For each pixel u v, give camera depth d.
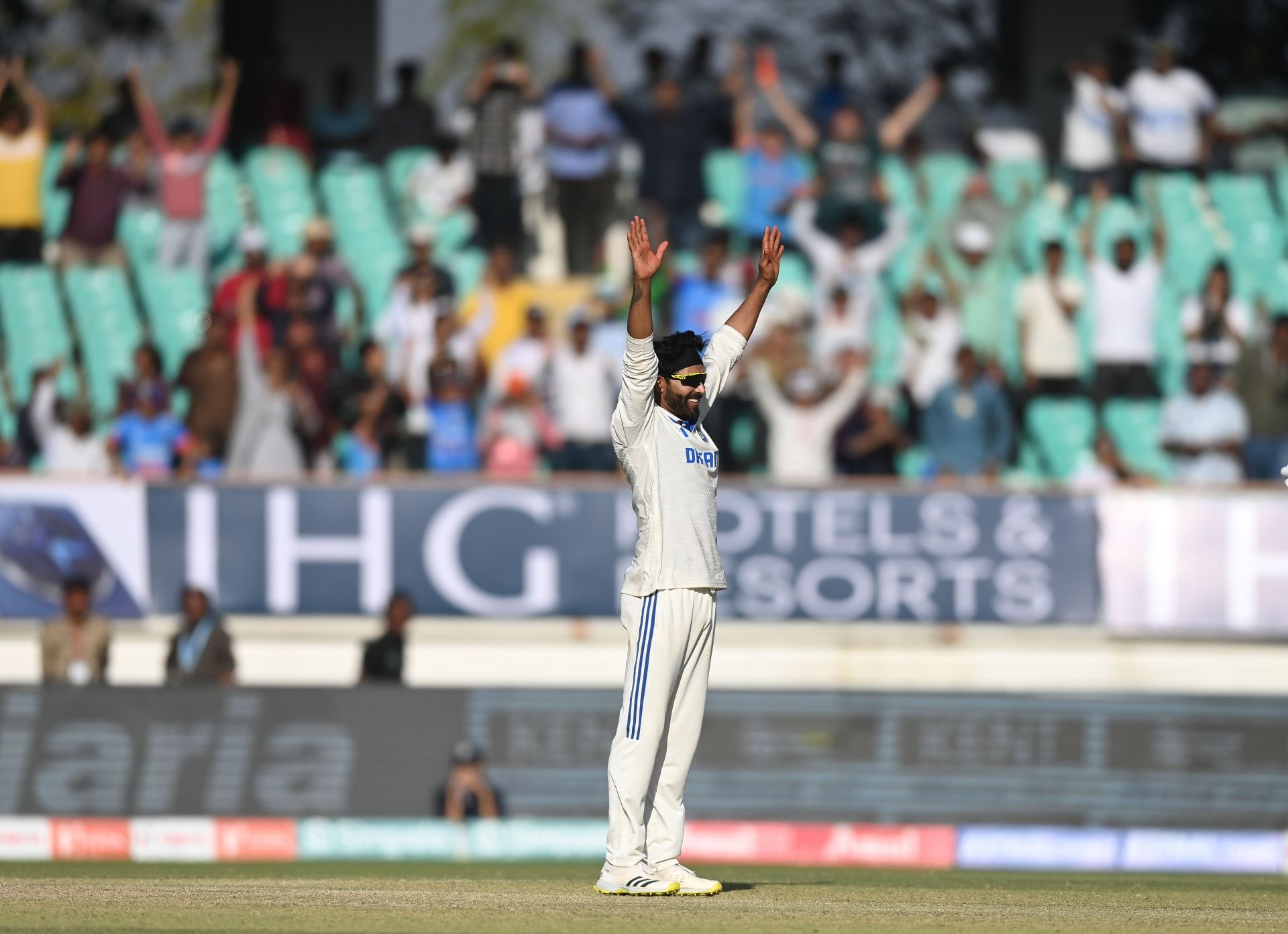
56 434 54.97
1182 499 51.41
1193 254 60.31
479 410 55.78
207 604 47.97
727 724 44.69
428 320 55.88
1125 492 51.41
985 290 58.78
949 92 62.47
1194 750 45.06
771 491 50.97
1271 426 57.84
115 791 43.97
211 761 44.31
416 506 50.81
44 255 58.31
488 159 60.19
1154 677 51.38
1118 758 44.97
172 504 50.25
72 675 48.03
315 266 56.72
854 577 51.00
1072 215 60.44
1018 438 56.88
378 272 59.66
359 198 60.69
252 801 44.19
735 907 19.94
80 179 58.22
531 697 45.03
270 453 53.72
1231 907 21.28
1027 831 44.28
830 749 44.69
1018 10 64.06
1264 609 51.28
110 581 49.91
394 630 48.41
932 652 51.03
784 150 59.97
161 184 58.41
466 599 50.69
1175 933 17.97
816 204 59.06
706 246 57.38
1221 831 44.59
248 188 60.31
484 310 56.94
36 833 43.72
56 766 44.00
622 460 21.45
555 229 60.09
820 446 54.69
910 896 21.97
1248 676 51.50
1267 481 57.06
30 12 62.44
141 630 49.84
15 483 49.84
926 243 59.91
